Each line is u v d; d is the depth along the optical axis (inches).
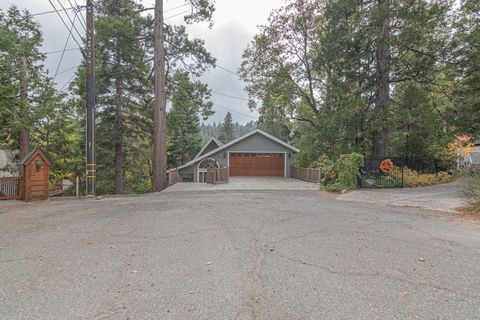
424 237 193.9
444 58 521.0
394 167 540.7
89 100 475.5
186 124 1406.3
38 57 601.6
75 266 142.6
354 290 115.0
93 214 286.0
